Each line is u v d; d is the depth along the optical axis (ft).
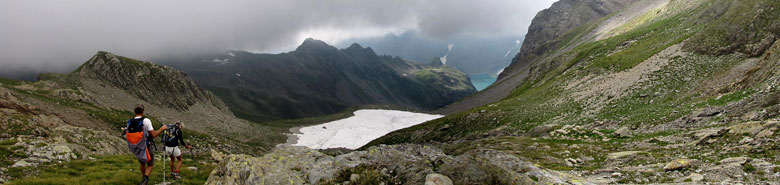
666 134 124.47
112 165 68.08
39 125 161.79
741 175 58.49
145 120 46.70
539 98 392.88
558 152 130.52
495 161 55.98
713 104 149.89
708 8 454.81
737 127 87.20
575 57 592.60
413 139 378.53
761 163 61.16
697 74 237.04
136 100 469.57
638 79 278.67
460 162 44.19
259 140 508.94
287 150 54.54
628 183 65.46
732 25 282.56
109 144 166.81
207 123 510.58
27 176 60.18
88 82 460.55
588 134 162.50
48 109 279.08
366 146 418.92
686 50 295.89
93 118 301.63
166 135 54.44
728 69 218.18
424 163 46.01
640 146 115.34
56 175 57.11
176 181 56.65
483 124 338.75
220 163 52.19
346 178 45.27
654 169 73.15
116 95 455.63
